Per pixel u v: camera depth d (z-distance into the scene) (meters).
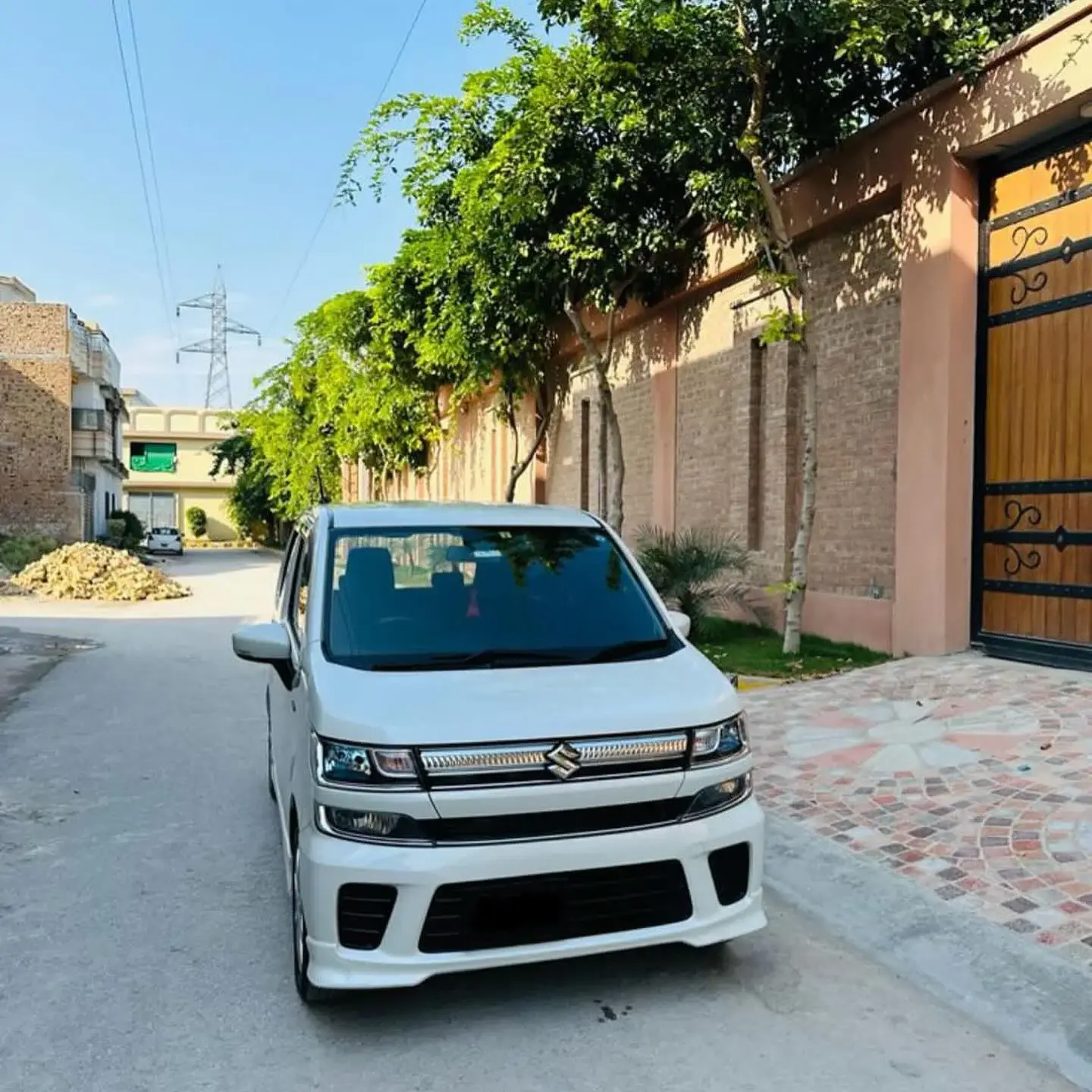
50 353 37.50
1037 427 8.18
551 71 10.16
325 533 4.72
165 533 49.50
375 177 12.34
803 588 9.85
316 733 3.50
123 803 6.43
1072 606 7.86
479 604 4.40
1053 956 3.86
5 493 36.97
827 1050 3.39
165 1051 3.39
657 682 3.88
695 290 13.40
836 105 9.63
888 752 6.42
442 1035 3.48
